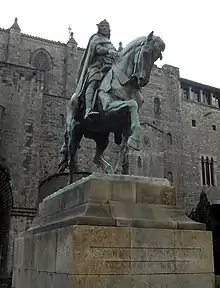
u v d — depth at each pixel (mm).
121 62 9023
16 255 10180
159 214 7422
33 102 36219
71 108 10070
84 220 6613
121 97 8664
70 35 54781
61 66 51406
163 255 6855
